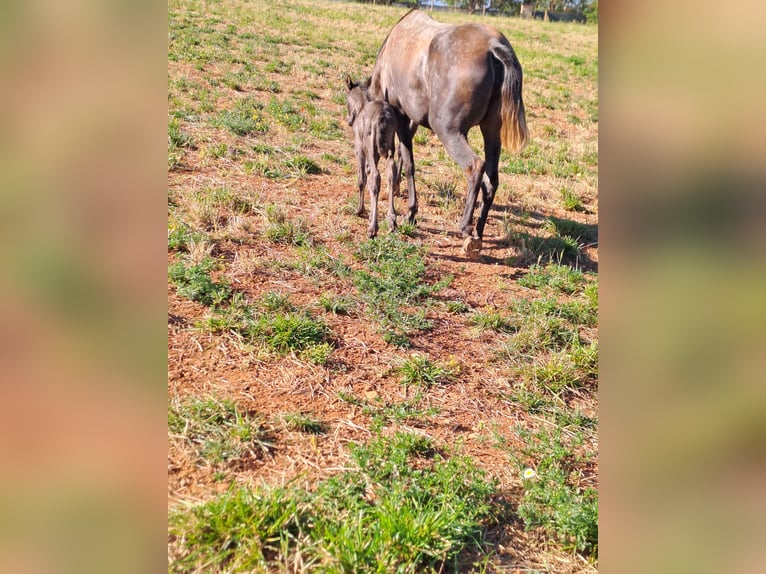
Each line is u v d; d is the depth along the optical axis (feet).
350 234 18.84
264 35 54.85
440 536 7.91
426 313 15.21
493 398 12.29
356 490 8.87
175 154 22.06
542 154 33.76
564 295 17.49
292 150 26.13
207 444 9.27
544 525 8.79
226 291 13.96
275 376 11.60
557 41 83.51
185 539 7.46
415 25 19.90
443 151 31.63
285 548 7.54
